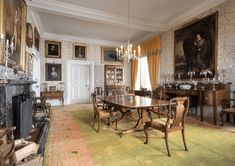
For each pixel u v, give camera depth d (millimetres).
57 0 4258
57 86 7281
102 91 8148
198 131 3266
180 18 5328
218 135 3023
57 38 7246
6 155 1252
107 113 3475
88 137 3000
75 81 7750
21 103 2641
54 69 7227
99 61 8211
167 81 6043
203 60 4566
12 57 2762
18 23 3180
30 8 4254
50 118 4488
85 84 7965
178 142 2705
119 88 8000
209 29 4387
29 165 1858
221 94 3807
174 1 4359
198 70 4723
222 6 4109
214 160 2098
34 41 5332
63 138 2949
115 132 3291
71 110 5793
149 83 7566
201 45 4617
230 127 3535
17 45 3105
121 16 5230
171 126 2348
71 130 3428
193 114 4828
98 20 5094
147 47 7297
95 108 3699
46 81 7078
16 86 2672
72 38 7543
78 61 7707
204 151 2361
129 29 6441
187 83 5008
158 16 5352
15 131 2564
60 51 7336
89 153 2338
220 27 4156
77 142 2760
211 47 4336
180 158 2162
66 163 2061
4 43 2336
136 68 8266
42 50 6973
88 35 7352
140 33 7039
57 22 5738
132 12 5004
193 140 2783
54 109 5996
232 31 3887
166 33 6137
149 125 2605
